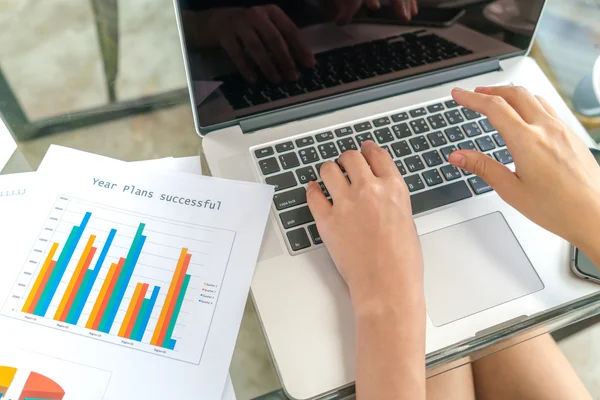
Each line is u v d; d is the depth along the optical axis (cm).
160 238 44
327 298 42
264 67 47
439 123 55
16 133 51
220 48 44
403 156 52
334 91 53
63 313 41
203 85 47
